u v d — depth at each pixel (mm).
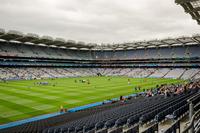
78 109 29953
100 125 15047
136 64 110438
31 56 96625
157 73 94625
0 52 88062
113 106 29344
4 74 77250
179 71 90562
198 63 92250
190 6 23391
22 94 41031
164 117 14680
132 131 10773
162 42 95688
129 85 58156
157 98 28750
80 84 60188
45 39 92875
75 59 114062
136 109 19578
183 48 102312
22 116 25812
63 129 15367
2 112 27422
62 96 39469
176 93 29625
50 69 97562
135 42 100188
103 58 123188
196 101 15156
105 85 57906
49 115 26562
